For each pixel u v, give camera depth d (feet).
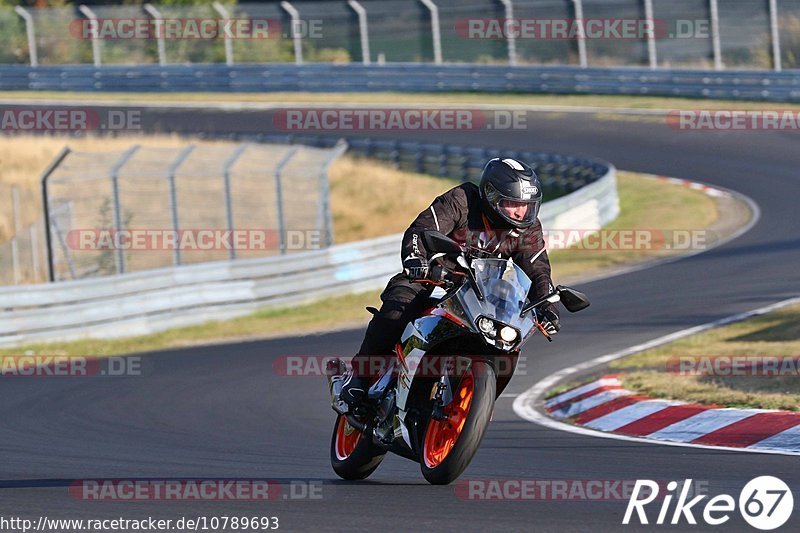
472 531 58.34
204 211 286.46
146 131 425.28
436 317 70.08
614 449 89.66
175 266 222.48
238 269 214.28
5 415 124.98
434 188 357.61
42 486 77.30
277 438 104.78
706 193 305.53
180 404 128.77
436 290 73.41
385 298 75.10
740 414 97.81
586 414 110.83
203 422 116.16
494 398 68.85
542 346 158.51
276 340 184.85
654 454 85.81
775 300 178.29
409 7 497.46
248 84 489.67
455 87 464.24
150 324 203.62
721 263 221.25
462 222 72.49
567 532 57.77
